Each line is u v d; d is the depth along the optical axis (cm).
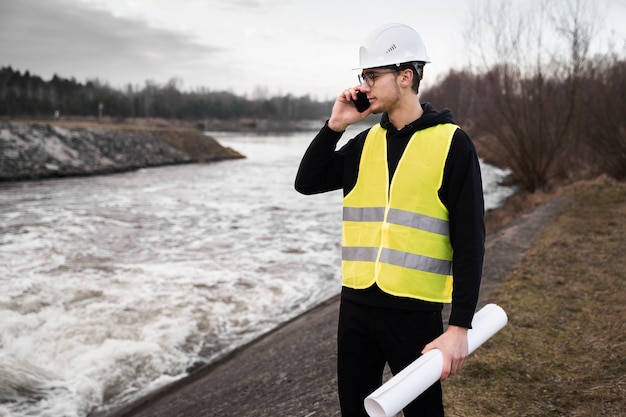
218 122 13538
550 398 338
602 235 890
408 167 178
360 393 192
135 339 682
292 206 1920
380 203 183
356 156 194
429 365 155
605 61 1730
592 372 365
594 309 514
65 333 689
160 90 15588
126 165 3538
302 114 17538
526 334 453
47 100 7944
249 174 3275
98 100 8794
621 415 303
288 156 4984
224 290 901
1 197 2084
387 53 178
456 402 337
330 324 595
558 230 962
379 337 181
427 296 176
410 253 176
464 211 169
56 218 1595
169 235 1373
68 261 1070
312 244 1290
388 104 182
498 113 1955
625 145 1584
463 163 172
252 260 1120
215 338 700
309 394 390
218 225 1532
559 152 2002
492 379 368
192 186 2581
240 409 416
